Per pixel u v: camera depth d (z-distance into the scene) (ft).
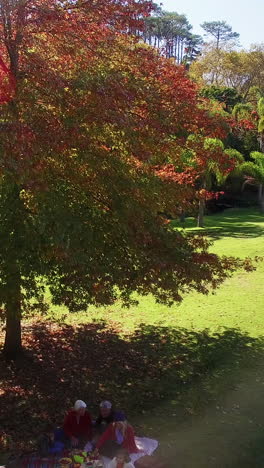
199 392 27.61
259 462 20.74
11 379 28.48
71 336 36.29
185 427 23.77
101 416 22.25
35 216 20.90
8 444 21.88
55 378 28.96
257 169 109.91
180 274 25.17
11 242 21.20
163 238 24.64
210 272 27.02
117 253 23.77
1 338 35.47
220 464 20.56
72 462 19.65
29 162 17.85
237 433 23.24
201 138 26.27
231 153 101.19
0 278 22.31
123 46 23.39
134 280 23.82
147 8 22.89
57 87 19.72
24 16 20.92
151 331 37.91
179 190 25.79
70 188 22.81
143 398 26.91
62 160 21.90
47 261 21.98
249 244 74.69
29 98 20.47
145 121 21.57
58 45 22.34
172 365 31.42
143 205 24.21
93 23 22.54
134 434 22.20
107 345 34.71
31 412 24.99
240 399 26.84
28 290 23.21
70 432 21.47
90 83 19.89
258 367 31.17
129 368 30.83
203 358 32.48
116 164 22.81
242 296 48.34
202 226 99.19
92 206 23.39
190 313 42.78
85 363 31.37
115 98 20.16
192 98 24.62
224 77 194.39
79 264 20.77
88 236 21.15
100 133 22.03
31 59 20.90
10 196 21.86
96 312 42.93
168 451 21.53
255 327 38.96
